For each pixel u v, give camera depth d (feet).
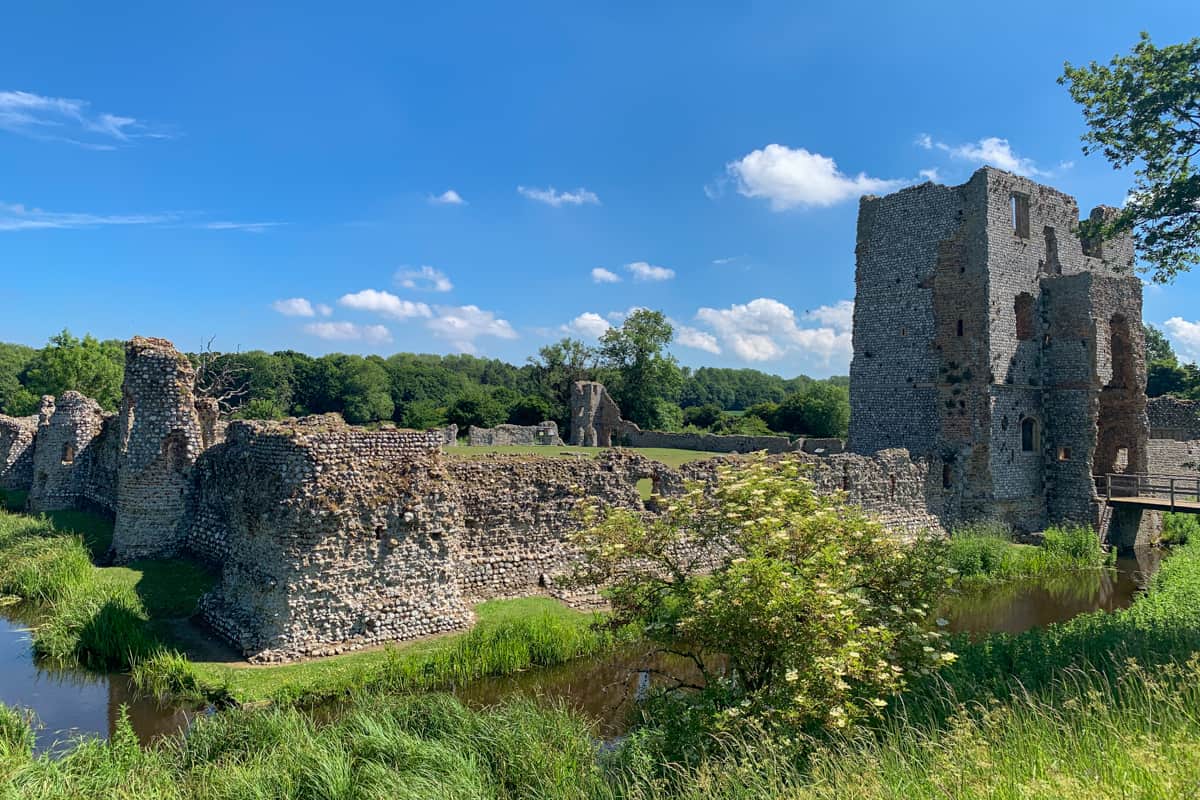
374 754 39.63
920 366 132.36
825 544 42.24
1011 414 126.41
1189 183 70.59
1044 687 38.78
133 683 55.57
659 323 304.91
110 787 36.65
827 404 261.03
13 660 59.77
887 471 110.42
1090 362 126.93
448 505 66.33
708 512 46.24
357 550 61.31
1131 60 74.90
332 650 59.41
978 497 123.85
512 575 74.23
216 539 78.84
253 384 334.03
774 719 35.96
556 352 315.58
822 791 27.02
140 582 73.92
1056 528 121.70
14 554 83.56
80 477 116.26
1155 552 125.70
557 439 240.73
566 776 38.86
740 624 38.93
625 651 64.39
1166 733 27.61
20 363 350.84
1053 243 136.87
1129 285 134.72
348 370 368.07
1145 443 134.00
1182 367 223.71
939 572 46.88
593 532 46.68
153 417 83.41
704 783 29.84
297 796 35.53
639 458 83.61
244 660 57.41
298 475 59.41
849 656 35.96
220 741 42.42
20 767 37.17
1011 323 127.44
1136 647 44.93
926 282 132.16
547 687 57.88
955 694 37.93
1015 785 24.18
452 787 36.09
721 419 299.17
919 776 27.12
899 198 136.46
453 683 56.85
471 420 283.18
